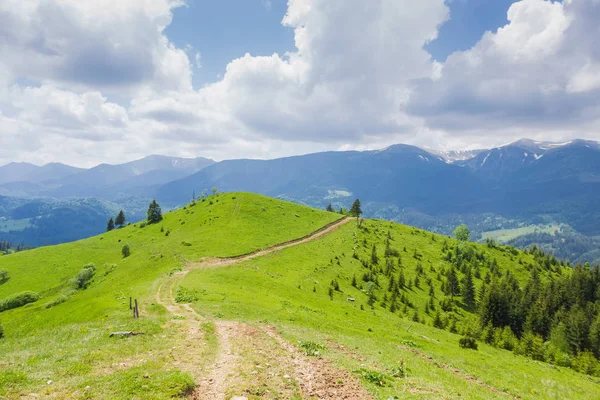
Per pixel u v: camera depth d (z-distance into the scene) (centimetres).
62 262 13362
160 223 16475
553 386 3619
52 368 1962
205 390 1848
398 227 19725
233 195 18125
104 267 11819
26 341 2809
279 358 2539
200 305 5044
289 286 8000
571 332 10625
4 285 11762
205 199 18650
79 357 2202
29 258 13850
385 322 6769
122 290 6681
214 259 10162
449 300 12306
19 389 1634
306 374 2222
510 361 5338
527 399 2872
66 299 9150
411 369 2739
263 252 11669
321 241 14712
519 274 17225
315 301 7150
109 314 4681
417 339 5356
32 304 10056
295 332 3719
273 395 1822
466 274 14412
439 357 3919
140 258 11606
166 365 2189
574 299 13875
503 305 11338
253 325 3856
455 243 18488
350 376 2231
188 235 13475
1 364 2022
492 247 19775
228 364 2309
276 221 15838
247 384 1919
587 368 7644
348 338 3894
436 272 14688
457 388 2398
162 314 4494
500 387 3062
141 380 1808
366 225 18638
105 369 2039
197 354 2516
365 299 10294
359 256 14012
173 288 6531
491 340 8850
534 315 11300
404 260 15212
